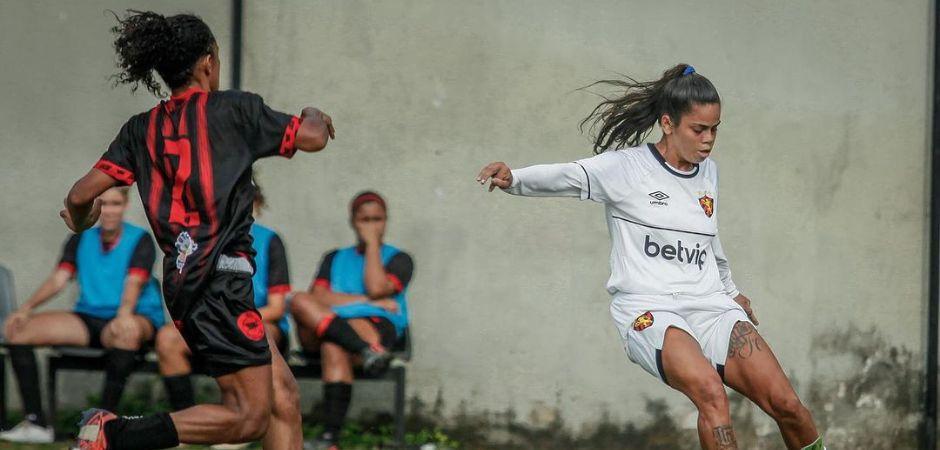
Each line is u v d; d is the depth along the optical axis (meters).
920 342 26.05
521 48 25.08
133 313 23.36
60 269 23.94
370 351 22.94
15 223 24.98
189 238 14.18
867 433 25.83
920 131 26.08
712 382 15.78
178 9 24.80
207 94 14.47
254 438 14.59
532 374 25.23
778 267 25.61
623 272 17.08
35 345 23.41
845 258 25.83
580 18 25.09
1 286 24.42
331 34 24.98
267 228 23.80
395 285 23.83
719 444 15.51
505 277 25.23
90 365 23.50
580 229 25.31
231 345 14.31
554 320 25.23
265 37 24.89
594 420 25.23
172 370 22.66
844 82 25.78
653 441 25.28
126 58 14.52
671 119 16.92
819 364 25.72
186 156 14.20
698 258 17.09
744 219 25.55
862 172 25.88
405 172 25.12
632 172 16.98
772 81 25.56
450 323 25.22
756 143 25.55
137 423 14.21
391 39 25.03
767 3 25.53
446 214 25.16
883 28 25.91
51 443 23.09
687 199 17.05
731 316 16.80
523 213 25.23
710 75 25.39
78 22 24.89
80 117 24.94
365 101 25.08
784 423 16.33
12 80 24.89
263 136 14.27
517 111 25.09
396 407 23.94
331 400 22.91
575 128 25.08
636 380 25.31
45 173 24.98
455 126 25.11
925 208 26.09
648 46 25.19
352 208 24.16
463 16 25.05
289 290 23.34
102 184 14.52
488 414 25.16
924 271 26.06
